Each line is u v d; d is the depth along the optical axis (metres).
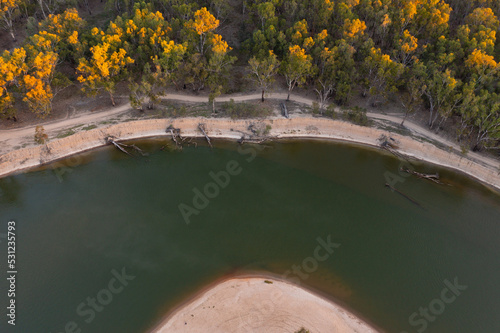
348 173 84.50
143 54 101.50
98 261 62.62
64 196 74.56
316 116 96.81
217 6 122.06
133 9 122.25
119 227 68.75
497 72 91.81
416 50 107.44
